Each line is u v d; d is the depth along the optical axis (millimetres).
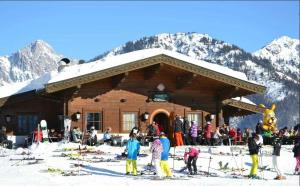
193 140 31156
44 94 31688
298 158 21656
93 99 32562
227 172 21562
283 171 22125
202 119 34406
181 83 33625
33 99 34594
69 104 31953
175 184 18141
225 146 29500
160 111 33656
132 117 33250
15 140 34062
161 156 19672
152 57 31453
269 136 30391
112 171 21094
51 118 34750
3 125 34125
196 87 34438
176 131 30562
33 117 34656
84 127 32250
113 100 32938
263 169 22312
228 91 33812
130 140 20406
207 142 31438
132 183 18219
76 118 31938
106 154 26094
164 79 33906
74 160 23844
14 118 34344
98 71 30672
